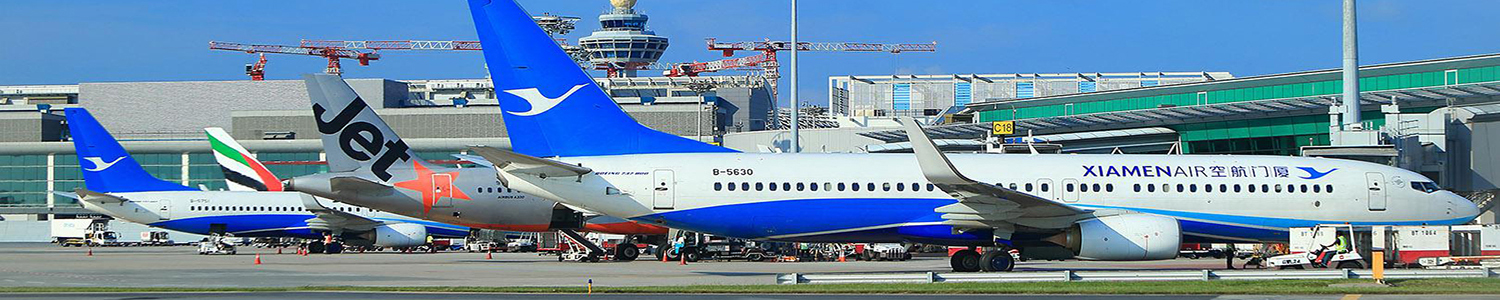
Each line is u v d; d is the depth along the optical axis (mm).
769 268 81938
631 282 62344
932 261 97875
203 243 125688
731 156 69250
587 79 69250
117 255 118188
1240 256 91562
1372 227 71062
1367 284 53438
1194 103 137375
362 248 133250
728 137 180750
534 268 81062
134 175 122062
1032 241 69438
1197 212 70062
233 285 60750
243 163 133625
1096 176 69625
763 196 68000
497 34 69000
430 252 128750
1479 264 71000
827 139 164375
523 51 68812
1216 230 70562
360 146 82188
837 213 68250
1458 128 95750
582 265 87562
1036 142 122062
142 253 126812
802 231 68688
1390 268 70812
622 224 88312
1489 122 93938
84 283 63812
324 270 78250
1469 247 72750
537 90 68875
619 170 67812
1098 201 69250
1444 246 70500
